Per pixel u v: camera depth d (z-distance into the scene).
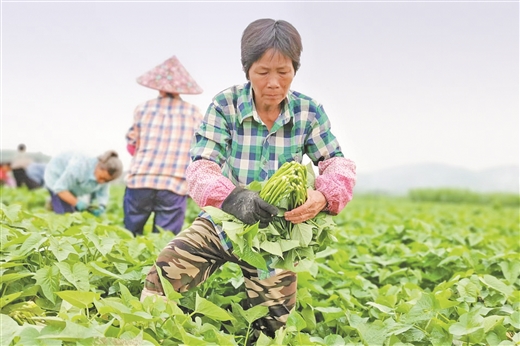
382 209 15.66
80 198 8.80
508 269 5.73
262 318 4.34
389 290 5.34
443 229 9.94
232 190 3.78
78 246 5.07
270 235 3.80
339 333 4.68
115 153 8.66
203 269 4.20
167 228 7.90
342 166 4.11
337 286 5.55
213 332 3.83
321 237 4.02
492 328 4.08
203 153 4.02
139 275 4.86
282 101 4.12
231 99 4.11
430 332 4.20
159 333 3.68
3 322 3.29
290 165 3.76
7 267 4.40
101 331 3.35
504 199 25.52
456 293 5.09
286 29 3.82
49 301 4.27
